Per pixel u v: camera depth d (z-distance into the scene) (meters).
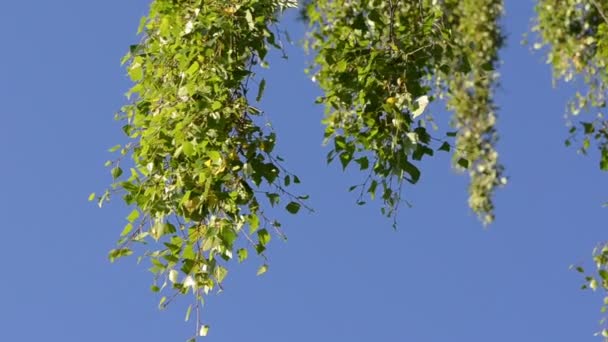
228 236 2.70
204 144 2.76
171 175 2.88
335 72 3.10
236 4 3.09
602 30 4.56
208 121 2.79
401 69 2.96
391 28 3.07
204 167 2.82
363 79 2.95
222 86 2.92
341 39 3.24
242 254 2.82
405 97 2.84
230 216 2.84
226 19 3.06
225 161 2.82
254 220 2.80
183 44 3.06
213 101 2.82
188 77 2.88
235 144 2.87
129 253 2.78
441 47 3.05
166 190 2.84
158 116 2.86
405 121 2.78
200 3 3.05
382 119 2.93
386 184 2.86
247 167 2.76
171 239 2.75
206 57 2.99
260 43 3.07
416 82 2.93
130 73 3.07
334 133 3.12
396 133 2.81
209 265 2.71
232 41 3.02
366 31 3.16
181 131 2.81
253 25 3.00
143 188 2.87
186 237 2.78
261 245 2.81
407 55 2.99
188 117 2.78
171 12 3.13
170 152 2.88
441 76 5.43
